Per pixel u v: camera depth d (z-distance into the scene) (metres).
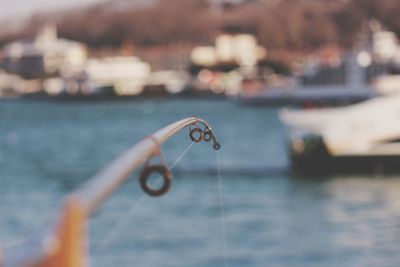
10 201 43.47
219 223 32.91
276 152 70.88
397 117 46.19
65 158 76.38
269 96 178.25
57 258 1.97
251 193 42.38
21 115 173.00
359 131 46.50
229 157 66.31
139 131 117.75
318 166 47.19
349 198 40.19
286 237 30.05
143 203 36.66
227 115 154.38
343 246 28.12
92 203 2.12
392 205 37.84
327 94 88.44
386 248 27.81
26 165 69.06
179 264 25.72
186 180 49.25
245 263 26.05
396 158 46.28
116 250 26.39
